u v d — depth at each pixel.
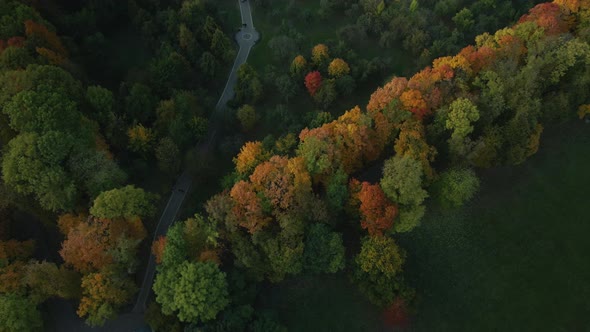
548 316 91.69
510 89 103.19
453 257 97.81
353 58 128.62
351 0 145.38
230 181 101.31
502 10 137.75
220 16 142.12
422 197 88.19
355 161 99.38
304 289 93.94
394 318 90.25
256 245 90.62
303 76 126.56
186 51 129.00
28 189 87.88
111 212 85.94
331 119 111.69
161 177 111.31
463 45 130.50
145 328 89.38
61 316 91.38
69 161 91.38
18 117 92.00
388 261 85.81
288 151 106.00
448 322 90.88
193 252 88.25
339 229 99.56
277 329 82.75
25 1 123.75
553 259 98.06
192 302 78.38
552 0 140.75
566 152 111.69
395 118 99.25
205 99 120.94
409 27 133.50
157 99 115.88
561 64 106.75
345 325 90.56
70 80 105.25
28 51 109.19
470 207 103.62
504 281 95.44
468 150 96.38
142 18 135.00
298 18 145.62
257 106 126.19
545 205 104.50
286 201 88.31
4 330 78.50
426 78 105.19
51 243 98.50
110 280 82.94
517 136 98.94
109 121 105.38
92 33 134.12
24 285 83.69
